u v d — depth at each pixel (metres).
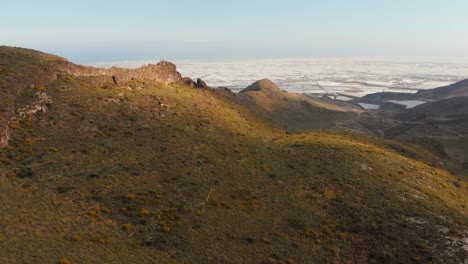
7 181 37.06
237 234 38.44
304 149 65.06
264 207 44.72
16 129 47.09
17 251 27.50
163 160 50.53
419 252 38.53
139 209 38.38
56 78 63.50
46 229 31.20
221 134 66.81
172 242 34.69
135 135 55.41
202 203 42.41
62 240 30.41
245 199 45.56
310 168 56.62
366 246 39.81
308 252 37.72
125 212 37.25
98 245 31.23
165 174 47.06
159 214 38.44
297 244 38.56
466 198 58.38
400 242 40.09
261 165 56.56
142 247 33.00
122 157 48.41
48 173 40.59
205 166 51.84
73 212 34.84
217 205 42.75
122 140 53.00
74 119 54.12
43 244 29.14
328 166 57.41
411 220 44.09
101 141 51.09
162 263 31.34
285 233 40.22
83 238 31.53
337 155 62.16
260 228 40.41
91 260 28.78
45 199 35.62
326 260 37.03
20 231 29.97
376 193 49.97
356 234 41.66
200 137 61.78
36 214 32.91
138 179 44.12
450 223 44.59
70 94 60.19
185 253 33.69
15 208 32.91
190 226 37.78
